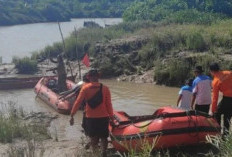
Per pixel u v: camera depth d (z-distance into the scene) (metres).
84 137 10.09
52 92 15.29
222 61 17.95
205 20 33.44
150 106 14.10
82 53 25.16
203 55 18.69
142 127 7.87
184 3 44.03
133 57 21.75
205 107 8.64
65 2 97.50
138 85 18.78
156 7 46.22
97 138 7.77
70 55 25.72
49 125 11.82
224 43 20.25
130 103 14.71
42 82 17.16
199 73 8.71
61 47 27.12
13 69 24.52
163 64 19.41
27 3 93.12
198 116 7.89
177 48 21.06
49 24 76.88
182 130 7.71
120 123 8.38
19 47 36.84
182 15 35.47
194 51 20.20
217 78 7.91
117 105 14.39
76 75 20.03
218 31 22.39
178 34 22.27
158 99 15.31
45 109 14.33
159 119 7.88
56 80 17.12
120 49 23.05
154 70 19.61
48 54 27.20
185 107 9.33
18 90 18.69
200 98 8.60
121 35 28.20
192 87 9.12
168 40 21.98
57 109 13.48
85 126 8.08
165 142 7.72
